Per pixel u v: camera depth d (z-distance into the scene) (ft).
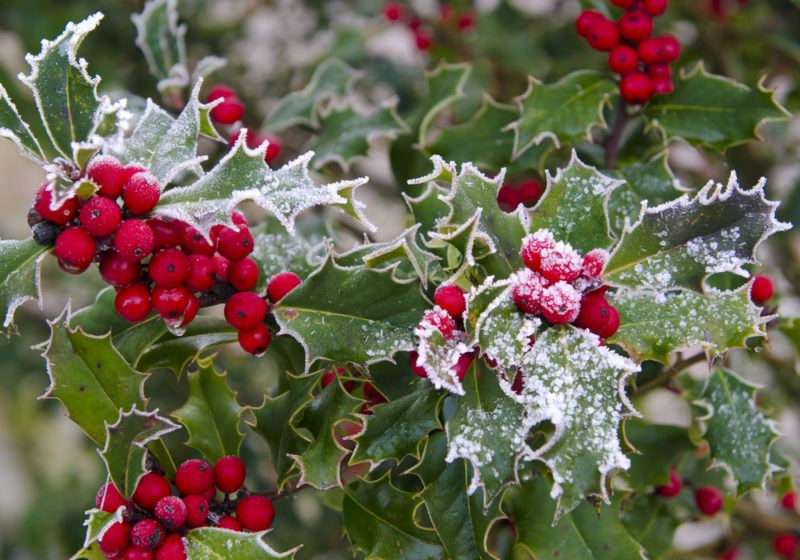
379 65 2.98
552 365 1.74
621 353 1.96
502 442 1.76
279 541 2.69
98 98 1.79
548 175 1.82
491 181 1.80
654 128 2.15
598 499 1.74
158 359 1.91
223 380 1.96
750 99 2.07
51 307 3.27
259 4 3.14
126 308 1.79
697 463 2.27
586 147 2.21
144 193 1.75
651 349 1.80
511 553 2.12
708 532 2.98
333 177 2.31
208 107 1.82
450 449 1.75
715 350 1.80
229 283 1.85
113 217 1.74
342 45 2.81
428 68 2.89
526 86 2.80
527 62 2.80
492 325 1.74
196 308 1.82
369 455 1.83
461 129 2.20
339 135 2.21
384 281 1.82
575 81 2.10
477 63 2.77
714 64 2.63
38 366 3.15
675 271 1.76
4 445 4.13
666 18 2.60
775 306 2.10
